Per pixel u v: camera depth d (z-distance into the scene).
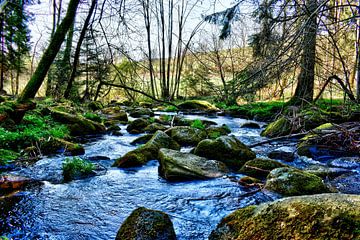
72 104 13.18
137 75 9.85
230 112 14.95
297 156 6.19
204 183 4.57
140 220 2.70
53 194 4.12
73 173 4.88
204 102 17.70
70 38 14.82
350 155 5.80
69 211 3.60
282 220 2.02
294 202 2.09
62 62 15.43
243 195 4.04
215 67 16.33
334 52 5.73
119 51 8.48
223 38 8.31
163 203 3.86
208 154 5.64
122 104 20.56
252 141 7.99
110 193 4.20
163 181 4.71
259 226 2.11
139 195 4.14
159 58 25.72
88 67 14.99
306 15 5.43
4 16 18.94
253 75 5.30
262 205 2.30
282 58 5.55
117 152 6.83
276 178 4.09
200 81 22.48
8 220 3.30
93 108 15.12
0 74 22.50
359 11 5.39
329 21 5.97
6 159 5.42
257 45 6.09
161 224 2.68
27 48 22.02
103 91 18.55
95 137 8.72
